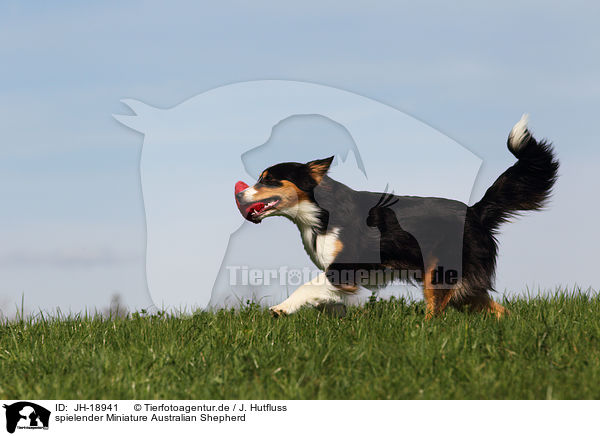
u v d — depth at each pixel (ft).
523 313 26.12
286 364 18.29
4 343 23.11
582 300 27.96
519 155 26.68
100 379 17.34
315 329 22.67
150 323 25.53
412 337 20.57
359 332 21.61
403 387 16.35
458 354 18.49
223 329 23.49
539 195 26.71
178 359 18.98
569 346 19.38
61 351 20.89
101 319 27.09
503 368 17.08
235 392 16.51
